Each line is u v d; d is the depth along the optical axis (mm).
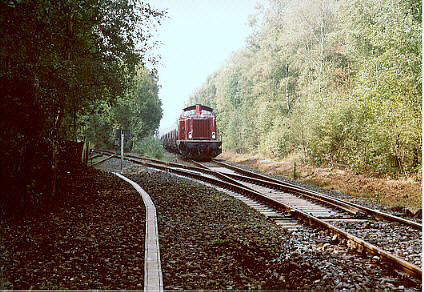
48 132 8516
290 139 27719
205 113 31641
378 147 17359
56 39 8812
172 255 6242
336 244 7148
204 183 16328
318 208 10922
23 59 7059
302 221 9141
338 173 19328
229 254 6344
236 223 8781
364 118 18500
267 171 24766
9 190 7535
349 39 23438
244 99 46094
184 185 14438
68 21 8875
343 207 10883
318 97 23047
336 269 5617
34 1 6949
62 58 9180
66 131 11430
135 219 8602
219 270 5625
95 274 5188
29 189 8078
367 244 6379
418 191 13258
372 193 14430
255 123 38000
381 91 16578
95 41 11562
